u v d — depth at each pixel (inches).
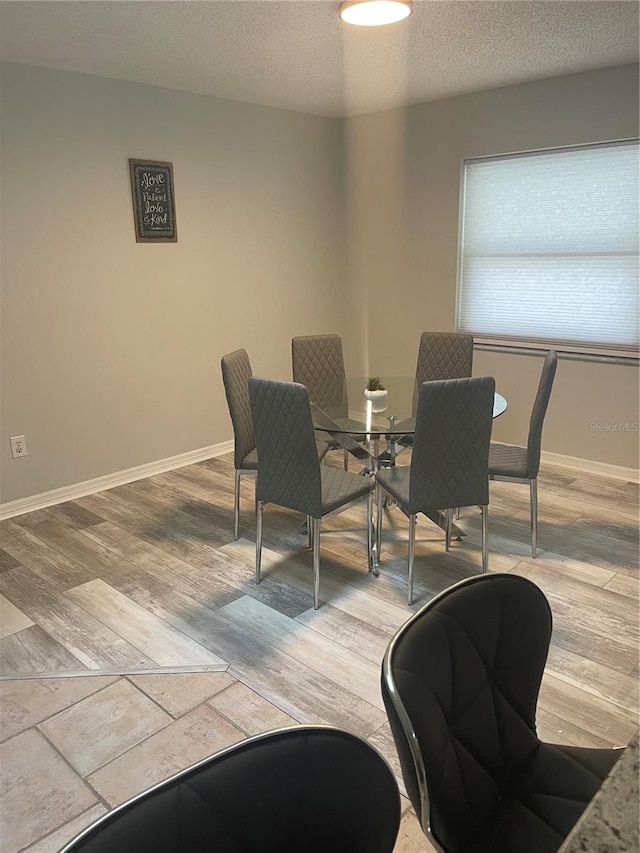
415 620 42.1
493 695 45.5
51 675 88.4
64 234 137.9
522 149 156.1
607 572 112.2
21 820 66.7
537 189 157.8
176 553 122.4
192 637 96.6
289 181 182.9
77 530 132.6
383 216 189.2
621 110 139.3
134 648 94.2
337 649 93.3
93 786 70.7
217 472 166.4
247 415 125.5
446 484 101.5
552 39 117.6
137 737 77.5
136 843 29.4
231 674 88.3
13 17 100.8
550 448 166.7
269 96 160.6
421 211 179.8
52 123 131.9
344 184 196.4
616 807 26.7
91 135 138.5
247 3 96.2
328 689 85.0
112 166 143.3
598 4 100.0
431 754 38.4
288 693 84.4
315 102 168.7
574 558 117.1
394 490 107.2
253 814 32.6
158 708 82.1
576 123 146.3
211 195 164.2
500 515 135.6
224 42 115.0
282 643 94.8
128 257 150.1
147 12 99.2
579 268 155.3
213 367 174.6
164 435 166.6
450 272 177.6
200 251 164.9
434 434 97.2
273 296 186.4
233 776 32.5
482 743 44.1
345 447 129.9
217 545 125.6
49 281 137.3
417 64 133.0
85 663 91.0
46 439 143.1
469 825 41.8
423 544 124.0
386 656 39.4
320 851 34.3
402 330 193.5
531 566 114.5
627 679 85.7
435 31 111.6
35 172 131.0
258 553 110.0
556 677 86.2
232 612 102.9
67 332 142.3
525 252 163.3
